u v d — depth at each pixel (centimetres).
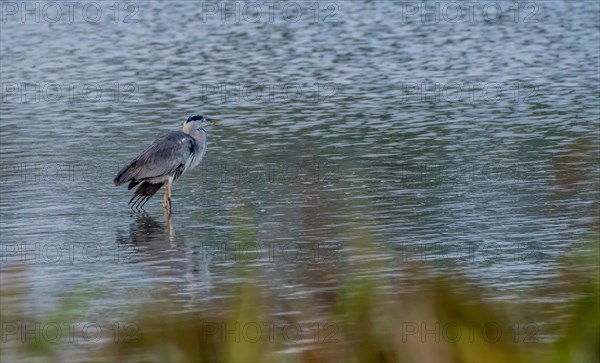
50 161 2177
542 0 4569
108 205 1848
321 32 3919
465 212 1719
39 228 1703
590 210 1700
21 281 1384
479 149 2184
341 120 2522
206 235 1645
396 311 1003
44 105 2781
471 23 4044
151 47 3691
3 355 1149
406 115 2559
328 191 1878
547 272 1391
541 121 2445
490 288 1327
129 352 1155
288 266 1455
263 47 3638
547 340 1076
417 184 1911
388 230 1625
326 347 1070
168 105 2759
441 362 809
